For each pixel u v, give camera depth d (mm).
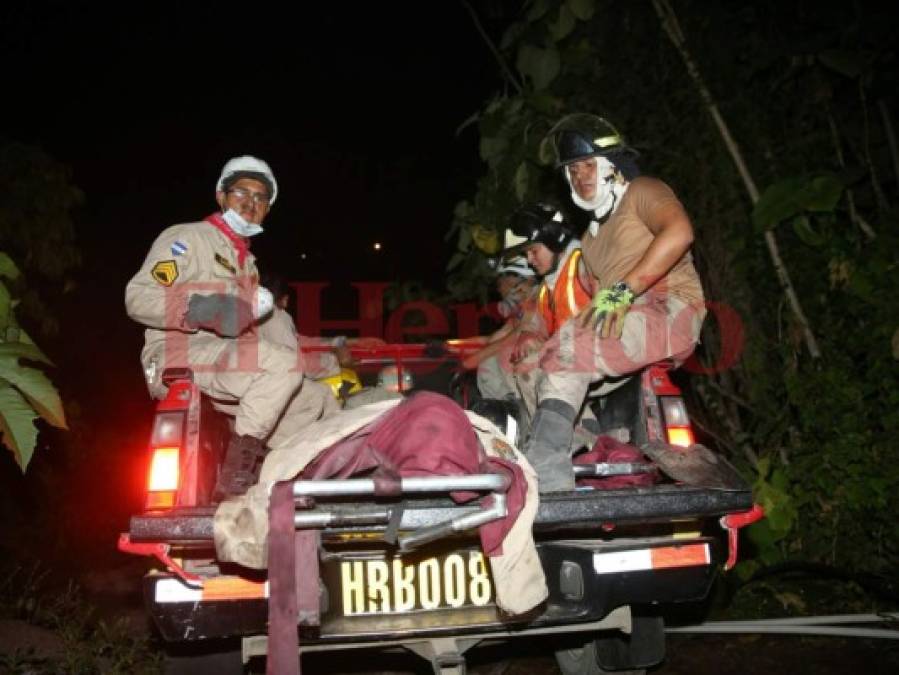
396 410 3354
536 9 7211
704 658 4926
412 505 3221
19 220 9578
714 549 3701
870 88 6770
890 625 5141
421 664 5020
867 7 6672
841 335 6191
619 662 4371
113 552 8602
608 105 6969
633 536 3820
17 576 7402
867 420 5898
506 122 7531
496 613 3492
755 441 6242
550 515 3354
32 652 4926
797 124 6707
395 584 3451
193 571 3389
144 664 4871
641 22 6844
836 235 6289
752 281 6523
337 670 5031
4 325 3277
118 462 11180
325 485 2977
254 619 3334
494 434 3395
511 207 7531
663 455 3871
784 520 5750
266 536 3104
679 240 4004
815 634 4977
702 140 6617
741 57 6578
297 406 4578
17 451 2871
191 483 3699
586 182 4422
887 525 5688
